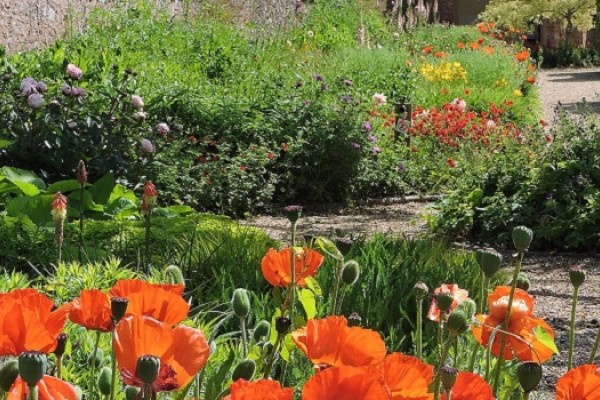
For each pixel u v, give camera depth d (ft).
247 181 36.42
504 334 6.43
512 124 45.83
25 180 27.04
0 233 20.44
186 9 62.44
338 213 37.60
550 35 175.73
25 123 29.73
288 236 31.42
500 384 8.46
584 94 90.99
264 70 51.42
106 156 30.42
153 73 43.01
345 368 4.30
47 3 45.60
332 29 79.46
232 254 20.03
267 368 6.89
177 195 32.73
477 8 161.27
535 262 28.68
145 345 4.70
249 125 38.86
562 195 31.17
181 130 35.01
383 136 44.57
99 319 5.75
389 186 40.96
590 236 29.86
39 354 4.39
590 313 22.02
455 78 69.21
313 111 40.22
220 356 11.71
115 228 22.65
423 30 96.89
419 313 8.06
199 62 50.14
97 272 16.39
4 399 4.79
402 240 22.66
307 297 7.45
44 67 36.78
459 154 42.73
